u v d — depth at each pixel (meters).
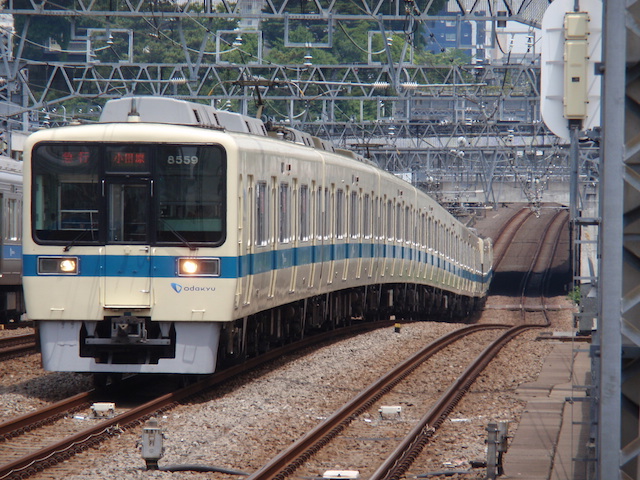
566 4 30.38
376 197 90.75
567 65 30.14
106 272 49.53
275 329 65.38
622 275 22.69
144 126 49.81
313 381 57.12
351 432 43.12
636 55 22.44
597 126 30.20
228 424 43.28
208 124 53.06
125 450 37.91
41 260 49.81
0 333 83.81
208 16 91.50
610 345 22.52
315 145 78.81
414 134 169.00
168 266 49.44
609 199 22.31
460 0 91.69
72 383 54.62
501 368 68.81
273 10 91.75
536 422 45.69
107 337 50.53
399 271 103.19
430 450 39.84
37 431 41.41
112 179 49.75
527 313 191.38
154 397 51.00
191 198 49.66
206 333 49.84
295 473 34.94
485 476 34.44
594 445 29.48
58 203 49.88
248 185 52.38
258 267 54.88
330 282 75.25
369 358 69.50
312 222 68.81
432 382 59.88
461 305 166.62
